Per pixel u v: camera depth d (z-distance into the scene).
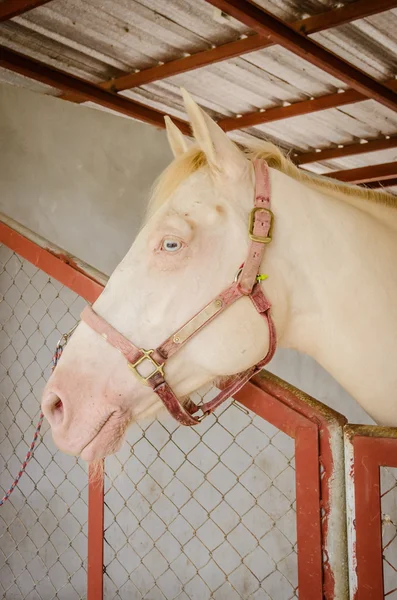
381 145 5.03
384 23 3.28
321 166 5.68
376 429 1.07
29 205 3.13
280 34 3.18
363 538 1.06
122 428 1.26
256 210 1.29
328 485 1.11
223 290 1.26
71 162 3.26
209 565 2.90
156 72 3.86
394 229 1.54
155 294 1.25
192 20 3.30
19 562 2.82
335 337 1.37
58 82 3.79
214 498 2.96
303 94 4.25
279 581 2.83
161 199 1.33
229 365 1.25
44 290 2.89
